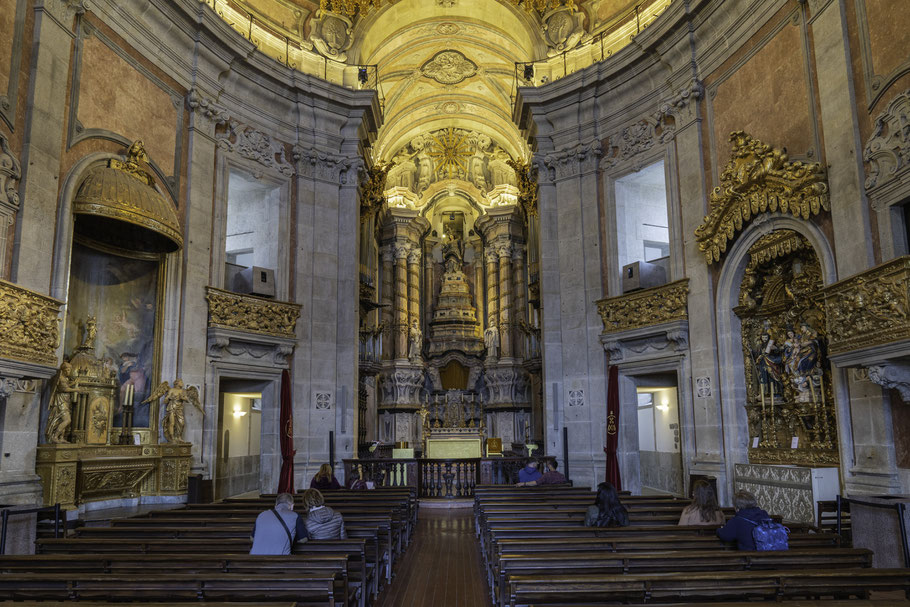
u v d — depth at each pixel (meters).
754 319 12.06
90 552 6.36
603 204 16.27
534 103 17.05
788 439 11.14
